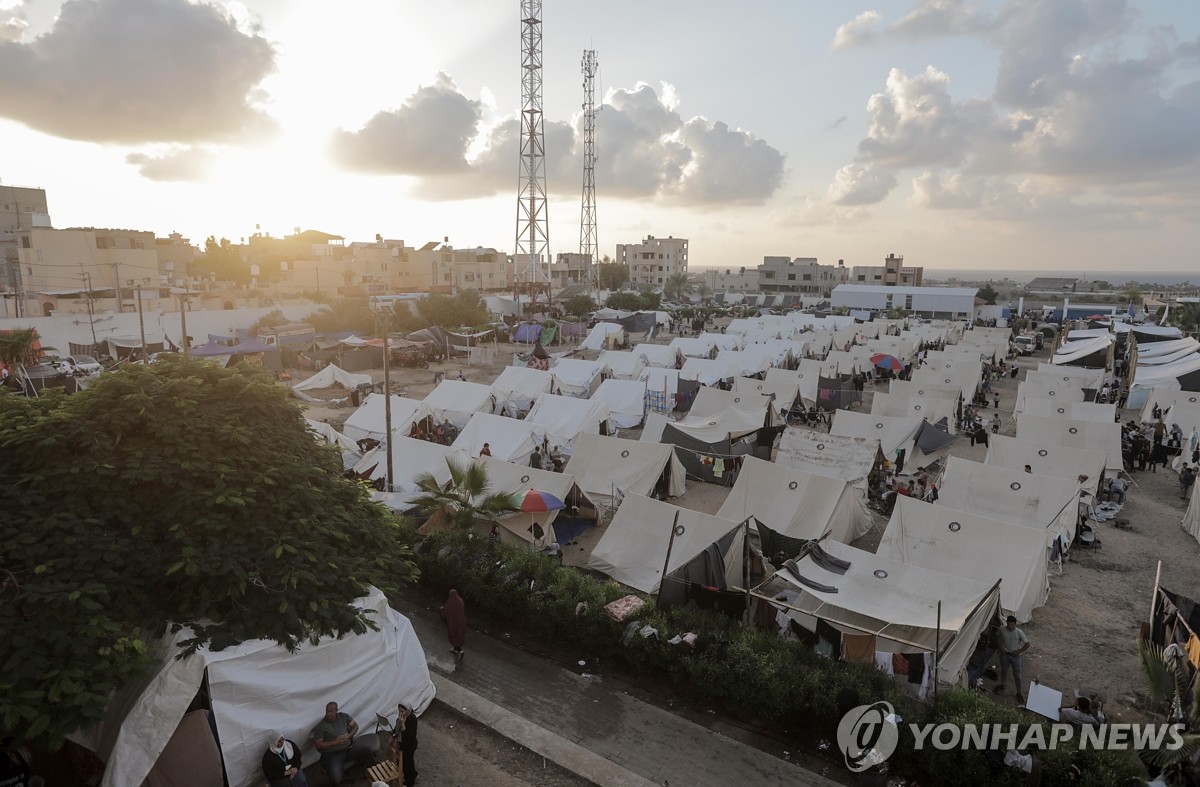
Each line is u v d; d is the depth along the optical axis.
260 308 61.16
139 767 8.92
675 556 17.20
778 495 21.11
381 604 11.34
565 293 108.50
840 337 64.19
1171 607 13.91
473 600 16.02
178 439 10.89
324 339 55.28
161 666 9.23
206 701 9.62
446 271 103.94
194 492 10.43
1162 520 23.92
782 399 38.06
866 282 161.62
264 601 10.02
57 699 7.88
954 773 10.32
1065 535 20.36
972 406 38.16
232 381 12.45
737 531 16.55
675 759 11.19
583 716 12.28
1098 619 16.84
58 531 9.47
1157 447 29.50
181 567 9.70
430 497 17.95
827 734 11.62
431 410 31.58
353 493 13.34
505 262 116.88
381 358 54.53
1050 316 102.62
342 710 10.69
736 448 27.72
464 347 61.09
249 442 11.55
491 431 28.30
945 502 22.28
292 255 102.56
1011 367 55.84
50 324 45.78
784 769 11.00
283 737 9.69
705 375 43.34
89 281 57.53
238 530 10.51
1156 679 11.11
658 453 24.27
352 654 10.85
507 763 10.85
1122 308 109.50
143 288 59.31
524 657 14.24
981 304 106.81
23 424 10.78
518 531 19.06
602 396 36.69
